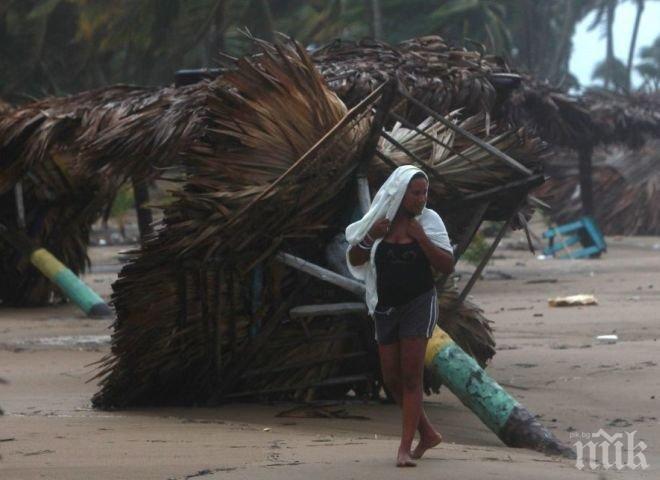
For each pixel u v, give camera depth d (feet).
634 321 110.52
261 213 66.44
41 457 49.55
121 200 249.75
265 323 69.56
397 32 320.29
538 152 71.82
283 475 44.80
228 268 67.87
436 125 72.59
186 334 68.44
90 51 326.44
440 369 59.00
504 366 83.46
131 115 101.24
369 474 45.37
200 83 98.94
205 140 70.03
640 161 303.89
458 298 72.54
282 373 70.95
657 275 172.55
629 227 297.33
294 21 324.60
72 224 142.61
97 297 129.39
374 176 70.03
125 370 68.85
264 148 67.72
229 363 69.77
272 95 67.87
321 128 67.82
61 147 122.01
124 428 59.52
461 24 334.85
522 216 75.00
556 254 230.27
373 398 72.74
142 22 264.11
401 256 48.65
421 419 49.39
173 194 66.54
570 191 301.43
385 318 49.06
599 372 79.10
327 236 69.56
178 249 66.28
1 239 138.92
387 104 65.10
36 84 355.36
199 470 45.88
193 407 70.54
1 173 123.95
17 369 87.86
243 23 272.72
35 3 333.83
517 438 56.44
